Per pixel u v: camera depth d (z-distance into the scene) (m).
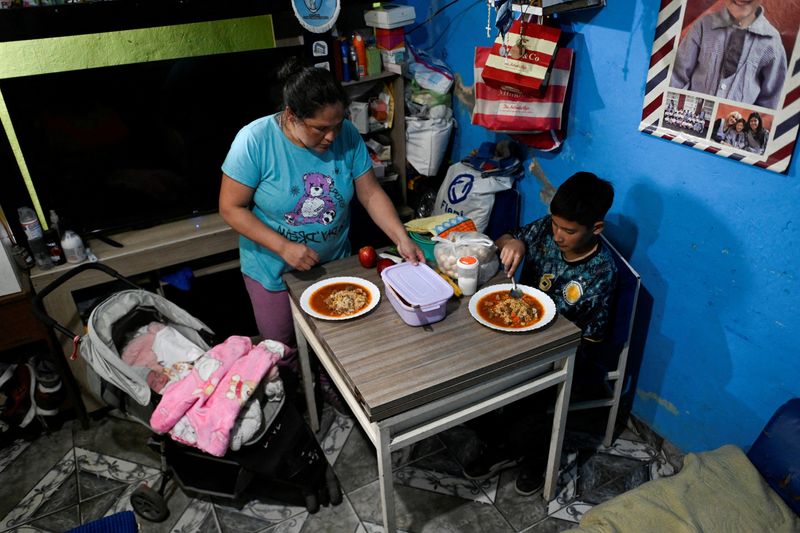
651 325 2.11
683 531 1.53
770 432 1.62
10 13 2.04
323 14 2.47
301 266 1.87
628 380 2.29
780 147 1.54
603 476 2.12
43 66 2.13
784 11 1.44
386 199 2.07
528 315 1.65
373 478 2.17
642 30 1.83
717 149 1.70
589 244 1.85
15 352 2.46
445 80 2.78
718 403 1.95
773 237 1.63
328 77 1.63
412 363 1.50
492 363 1.48
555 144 2.28
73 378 2.39
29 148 2.21
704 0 1.61
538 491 2.07
